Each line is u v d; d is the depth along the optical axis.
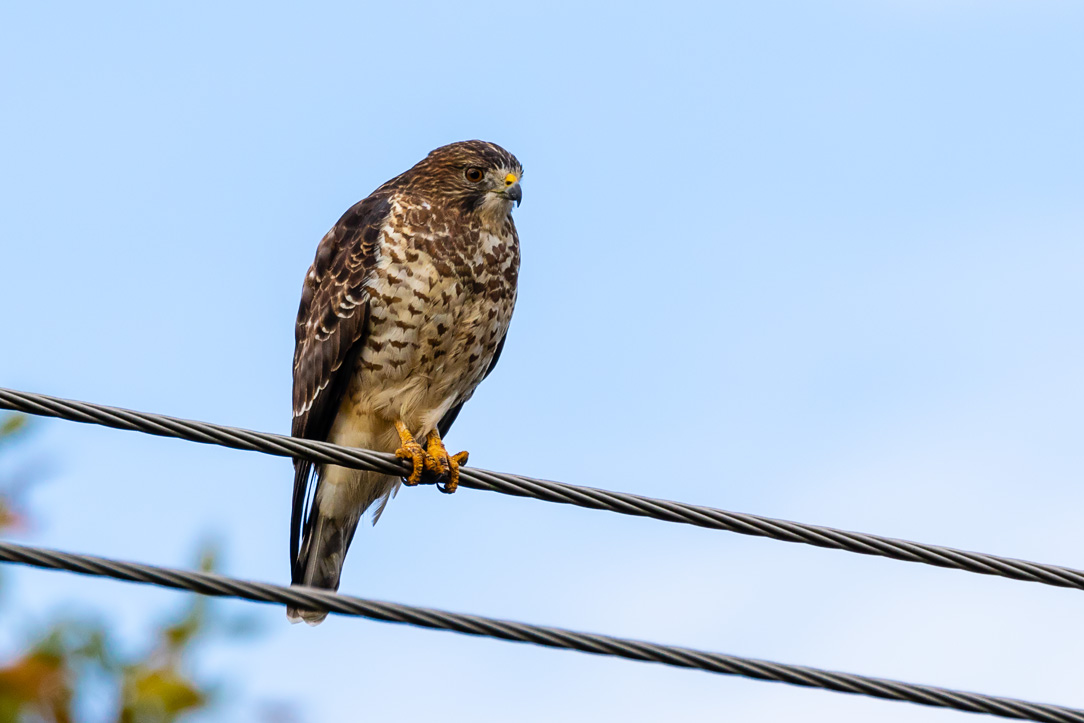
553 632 7.40
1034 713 7.75
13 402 7.64
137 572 6.91
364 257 12.45
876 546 8.45
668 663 7.52
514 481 8.48
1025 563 8.52
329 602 7.15
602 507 8.52
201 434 8.11
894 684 7.68
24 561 6.75
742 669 7.53
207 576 7.00
